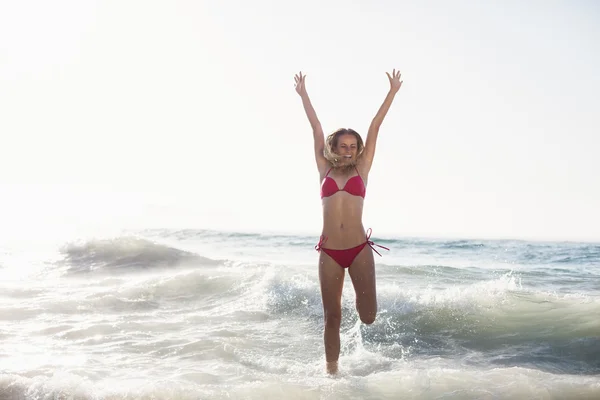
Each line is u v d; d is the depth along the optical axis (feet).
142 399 11.81
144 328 18.60
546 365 15.05
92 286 25.81
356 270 14.16
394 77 15.05
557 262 37.99
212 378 13.47
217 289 24.14
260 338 17.80
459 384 12.60
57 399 11.93
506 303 21.06
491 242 52.54
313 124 15.31
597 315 19.08
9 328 18.40
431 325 19.24
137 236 36.58
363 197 14.44
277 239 53.06
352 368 15.05
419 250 46.11
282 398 11.91
